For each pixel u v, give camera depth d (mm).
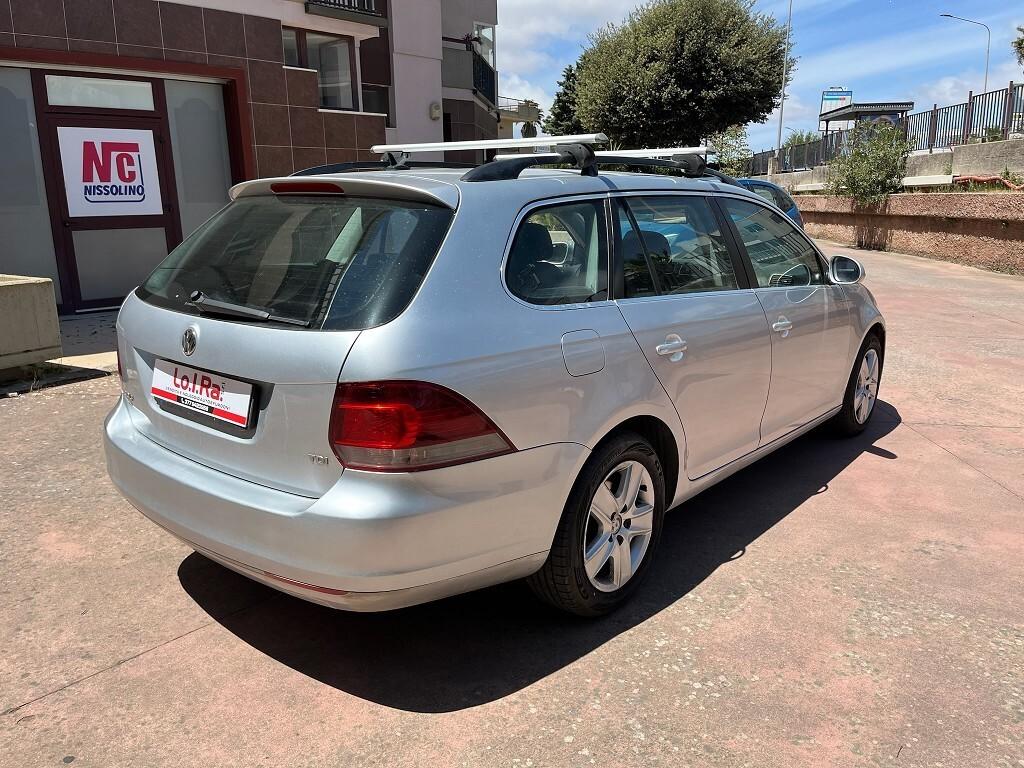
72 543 3508
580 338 2699
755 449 3832
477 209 2586
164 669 2631
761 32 26281
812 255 4465
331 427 2223
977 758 2250
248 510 2346
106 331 8211
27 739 2285
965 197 15164
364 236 2516
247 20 10484
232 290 2621
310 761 2217
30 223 9062
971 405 5883
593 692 2535
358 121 12031
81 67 9156
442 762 2219
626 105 26250
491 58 26500
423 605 3080
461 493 2322
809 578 3287
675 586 3223
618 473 2951
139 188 9898
